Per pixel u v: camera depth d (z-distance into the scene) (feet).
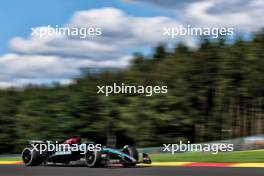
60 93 147.33
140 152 77.82
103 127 140.15
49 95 148.46
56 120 144.87
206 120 146.61
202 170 45.42
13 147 148.66
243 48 154.20
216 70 151.84
